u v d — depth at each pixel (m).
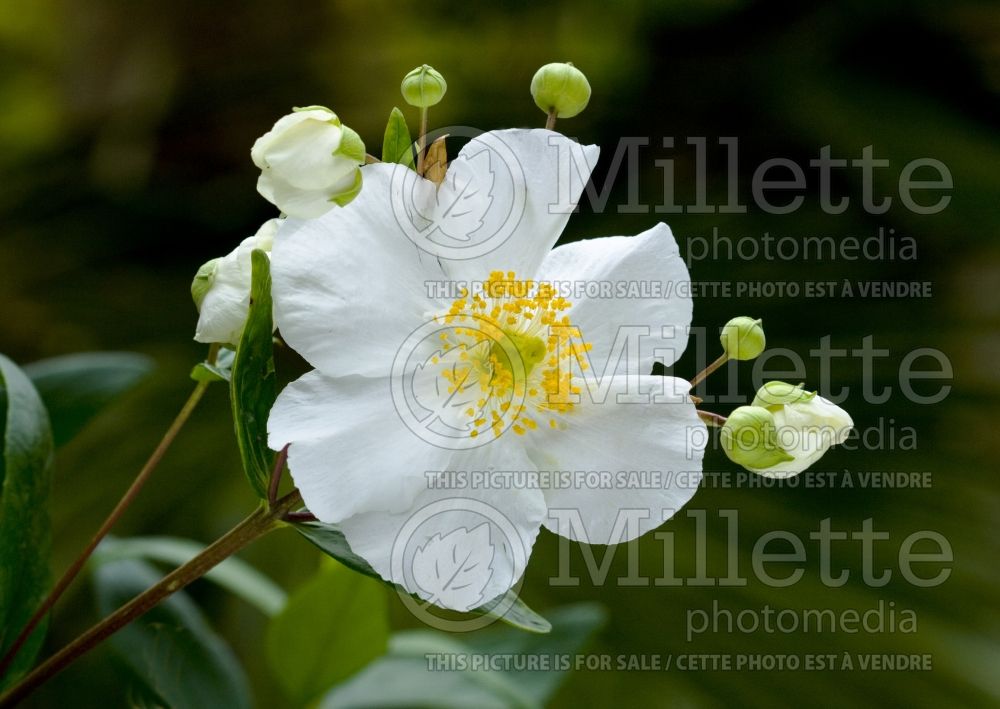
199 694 0.36
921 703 0.44
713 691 0.45
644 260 0.32
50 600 0.32
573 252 0.32
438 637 0.38
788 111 0.59
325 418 0.30
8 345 0.54
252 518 0.31
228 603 0.48
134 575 0.38
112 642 0.36
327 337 0.30
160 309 0.56
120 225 0.59
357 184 0.30
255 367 0.30
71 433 0.38
